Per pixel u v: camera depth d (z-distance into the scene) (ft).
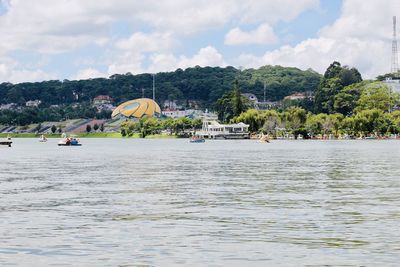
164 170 282.15
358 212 134.82
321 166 307.37
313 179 226.38
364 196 166.91
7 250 95.96
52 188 194.59
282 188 191.21
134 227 116.26
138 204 151.23
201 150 580.30
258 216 129.59
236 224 119.24
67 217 129.08
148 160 383.86
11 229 114.11
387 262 87.10
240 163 340.80
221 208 142.92
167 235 107.86
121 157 433.89
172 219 125.90
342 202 153.38
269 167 301.63
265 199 160.86
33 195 173.27
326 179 226.17
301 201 156.04
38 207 145.89
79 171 278.87
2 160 396.57
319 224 118.73
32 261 88.84
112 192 181.16
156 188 193.16
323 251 94.12
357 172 261.65
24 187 198.49
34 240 103.55
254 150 567.18
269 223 120.26
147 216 130.31
